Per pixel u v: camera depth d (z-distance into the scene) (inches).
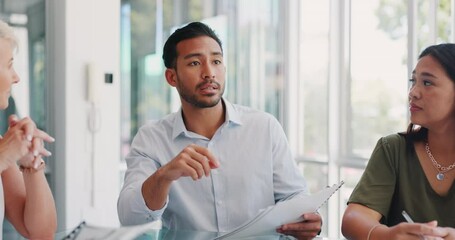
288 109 150.0
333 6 138.6
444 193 65.2
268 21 148.4
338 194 139.3
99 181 128.9
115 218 131.0
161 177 61.7
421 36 115.7
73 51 124.4
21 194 65.0
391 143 69.2
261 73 148.1
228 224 73.8
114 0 128.3
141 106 134.3
